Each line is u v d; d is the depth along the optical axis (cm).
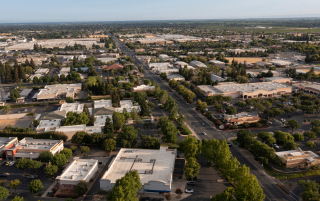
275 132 18325
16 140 17875
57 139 18362
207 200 12319
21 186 13462
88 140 18000
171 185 13400
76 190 12412
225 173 13400
